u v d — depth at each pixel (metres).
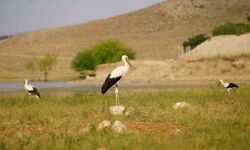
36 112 22.38
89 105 25.09
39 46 185.25
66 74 124.00
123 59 25.02
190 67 77.75
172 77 76.12
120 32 189.12
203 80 71.69
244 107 23.75
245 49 81.25
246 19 187.25
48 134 16.30
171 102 25.84
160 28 187.62
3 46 192.50
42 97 30.80
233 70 75.94
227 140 14.61
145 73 78.38
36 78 112.25
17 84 82.50
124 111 21.91
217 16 192.50
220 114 21.14
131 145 14.07
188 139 14.73
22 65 152.12
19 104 26.23
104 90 24.78
